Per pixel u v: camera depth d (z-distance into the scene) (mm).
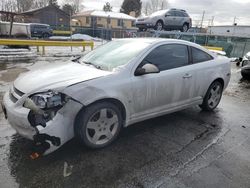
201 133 3695
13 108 2689
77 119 2818
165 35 16594
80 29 35219
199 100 4328
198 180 2525
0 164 2639
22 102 2676
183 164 2807
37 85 2762
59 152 2920
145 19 16328
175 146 3234
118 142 3270
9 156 2795
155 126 3887
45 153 2627
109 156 2902
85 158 2828
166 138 3463
